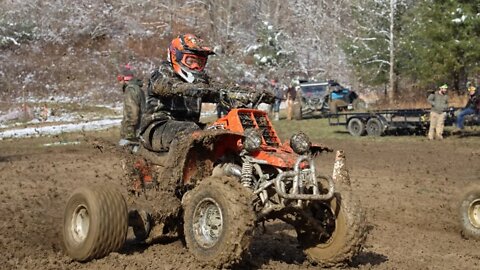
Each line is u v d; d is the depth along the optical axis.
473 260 6.77
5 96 36.12
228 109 6.43
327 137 21.81
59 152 18.59
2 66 39.16
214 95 6.50
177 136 6.27
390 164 15.23
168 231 6.79
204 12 53.25
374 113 21.31
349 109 29.30
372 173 13.80
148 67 41.41
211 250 5.61
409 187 11.91
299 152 5.83
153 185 6.56
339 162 6.26
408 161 15.69
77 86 38.38
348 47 35.28
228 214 5.44
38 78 38.69
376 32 33.88
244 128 5.99
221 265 5.57
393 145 19.12
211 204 5.75
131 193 6.76
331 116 23.84
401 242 7.70
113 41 44.47
